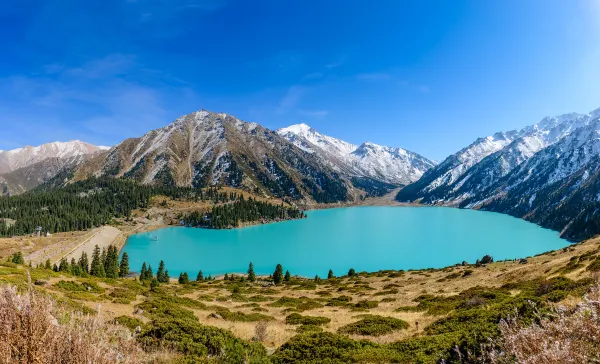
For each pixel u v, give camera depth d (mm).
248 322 31719
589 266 32656
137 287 51188
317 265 128500
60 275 44969
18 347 5477
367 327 25141
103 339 6598
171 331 15391
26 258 116000
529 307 12852
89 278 51500
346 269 122688
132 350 7754
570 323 6707
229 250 158375
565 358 5820
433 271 85938
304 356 15469
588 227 184875
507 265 69625
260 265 128875
